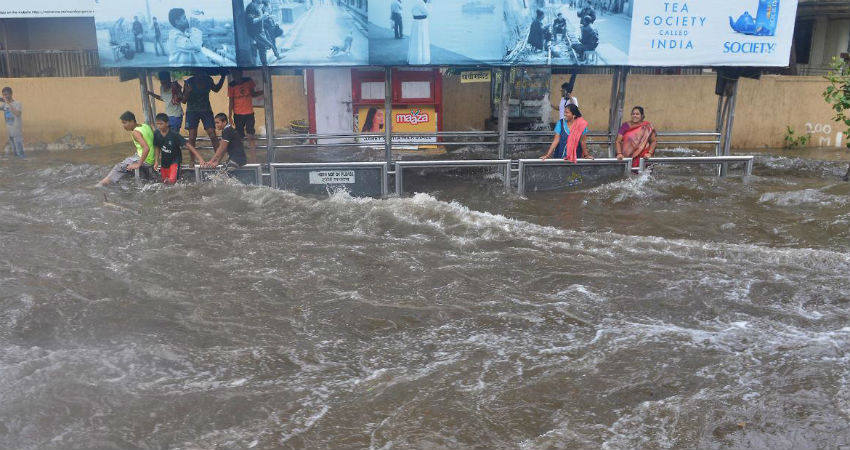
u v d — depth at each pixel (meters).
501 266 6.84
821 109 15.30
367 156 13.62
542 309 5.79
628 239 7.69
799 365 4.82
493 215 8.80
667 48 9.96
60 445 3.91
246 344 5.19
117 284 6.36
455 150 14.48
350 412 4.25
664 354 4.98
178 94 11.69
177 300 6.00
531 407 4.30
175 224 8.35
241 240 7.71
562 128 10.73
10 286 6.27
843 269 6.75
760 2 9.87
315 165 10.10
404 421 4.16
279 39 9.60
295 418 4.19
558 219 8.75
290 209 9.02
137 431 4.05
